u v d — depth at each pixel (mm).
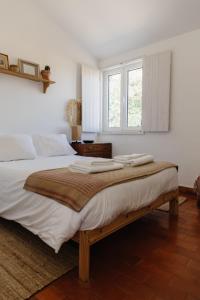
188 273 1430
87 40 3930
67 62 3883
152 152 3732
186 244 1805
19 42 3170
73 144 3807
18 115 3230
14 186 1897
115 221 1579
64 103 3889
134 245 1786
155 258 1600
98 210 1354
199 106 3184
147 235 1963
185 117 3326
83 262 1342
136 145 3951
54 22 3605
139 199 1723
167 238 1907
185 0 2746
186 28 3174
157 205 2102
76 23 3557
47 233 1469
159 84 3520
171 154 3506
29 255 1600
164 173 2143
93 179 1531
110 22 3365
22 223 1773
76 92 4102
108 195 1436
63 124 3893
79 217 1301
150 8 2963
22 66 3148
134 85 4016
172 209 2412
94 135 4512
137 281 1350
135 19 3207
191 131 3279
